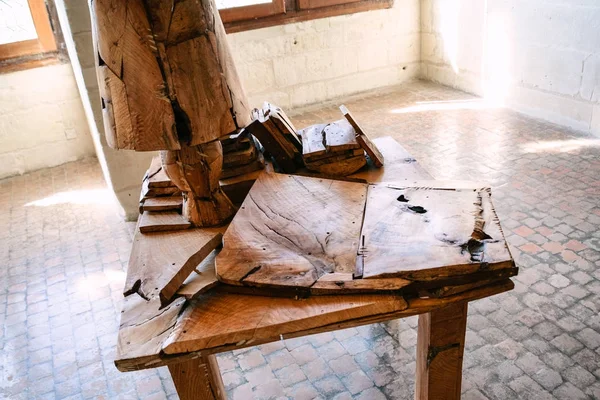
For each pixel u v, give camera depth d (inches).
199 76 47.6
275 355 79.6
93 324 92.0
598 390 68.0
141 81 46.3
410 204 54.7
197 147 53.6
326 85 195.9
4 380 80.8
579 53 139.7
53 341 88.5
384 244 48.5
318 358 78.3
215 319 44.1
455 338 52.1
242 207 57.5
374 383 73.0
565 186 117.9
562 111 151.0
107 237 121.0
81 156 172.7
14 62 153.6
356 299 44.4
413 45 206.5
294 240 51.3
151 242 55.5
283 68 185.0
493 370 72.6
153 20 44.7
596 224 102.7
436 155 141.2
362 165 66.2
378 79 205.9
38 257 115.2
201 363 50.6
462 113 170.1
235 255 49.5
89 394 76.7
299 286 45.1
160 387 76.7
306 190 60.4
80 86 131.1
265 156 72.4
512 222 106.6
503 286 46.1
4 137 158.9
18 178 162.7
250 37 174.9
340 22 188.2
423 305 44.6
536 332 78.4
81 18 107.8
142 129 47.9
